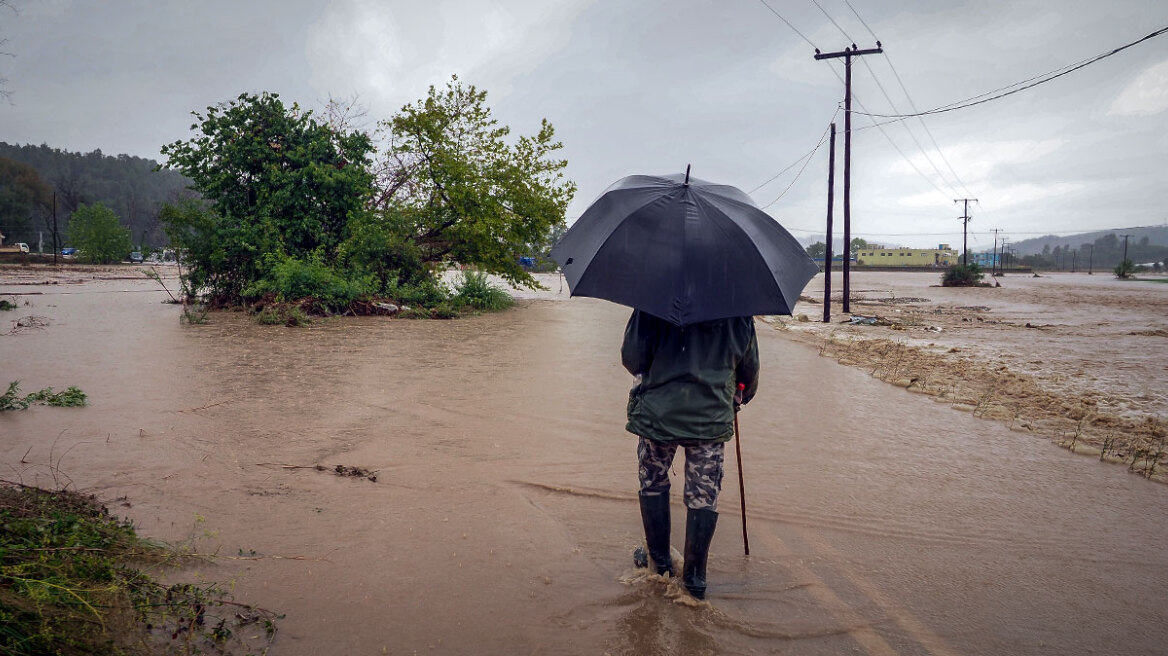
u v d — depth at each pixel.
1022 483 4.98
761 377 9.51
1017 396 8.33
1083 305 28.34
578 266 3.01
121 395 6.94
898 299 32.69
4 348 10.13
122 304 19.02
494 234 21.73
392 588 3.16
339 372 8.70
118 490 4.21
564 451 5.45
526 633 2.83
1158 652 2.84
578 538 3.83
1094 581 3.47
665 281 2.84
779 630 2.94
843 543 3.88
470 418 6.45
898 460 5.51
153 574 3.09
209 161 18.44
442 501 4.30
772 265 2.89
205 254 17.62
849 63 21.16
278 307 16.11
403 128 20.86
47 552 2.70
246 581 3.14
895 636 2.92
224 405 6.64
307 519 3.92
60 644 2.27
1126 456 5.68
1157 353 12.62
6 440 5.19
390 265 19.97
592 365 9.75
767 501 4.52
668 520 3.32
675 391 3.03
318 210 19.36
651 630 2.90
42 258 67.69
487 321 16.62
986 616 3.11
